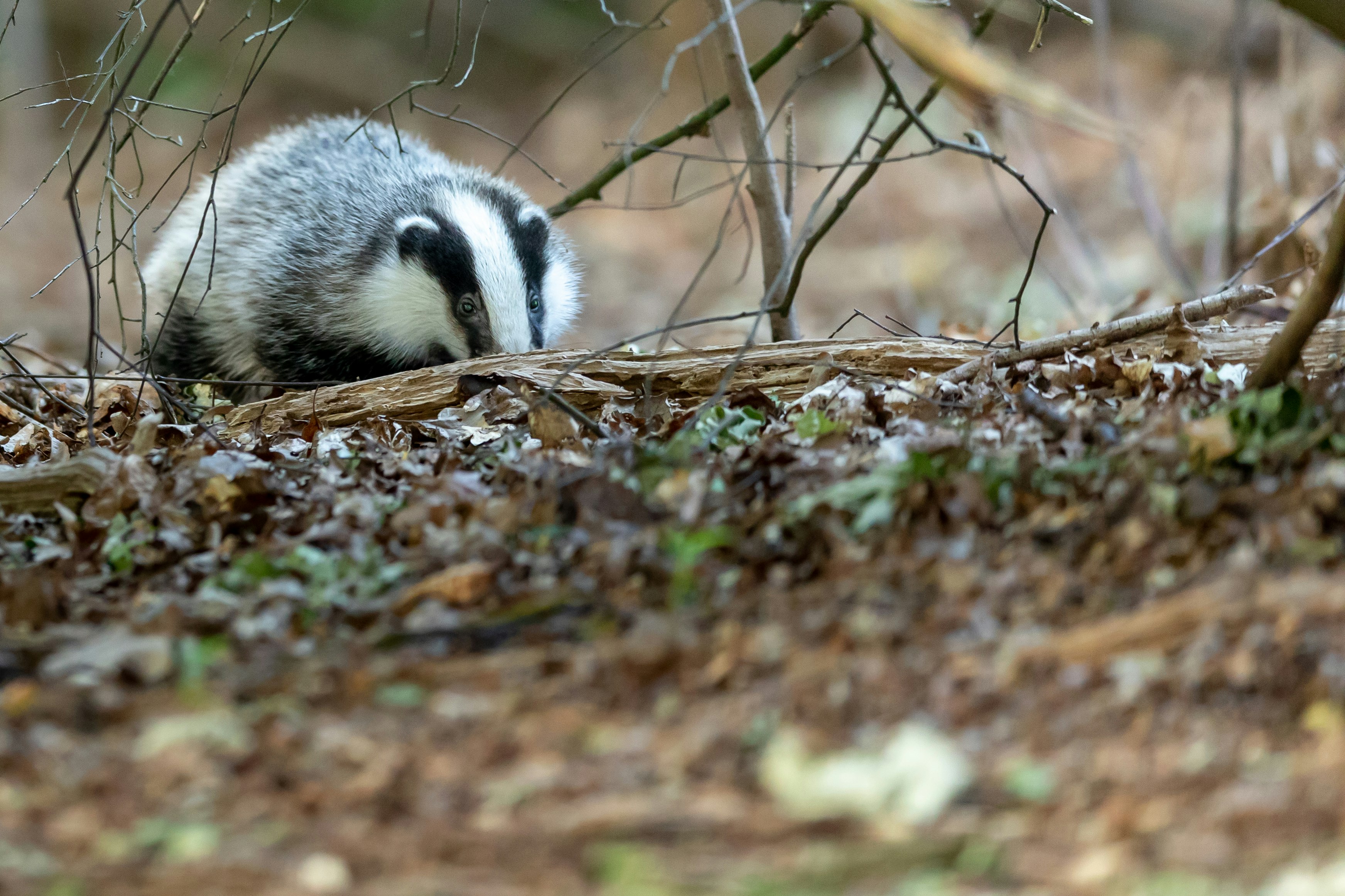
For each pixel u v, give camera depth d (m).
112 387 14.56
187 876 5.80
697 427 11.52
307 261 16.09
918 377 12.49
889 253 30.28
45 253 33.75
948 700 6.86
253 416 13.09
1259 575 7.41
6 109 40.00
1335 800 5.74
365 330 16.14
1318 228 17.39
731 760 6.54
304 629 8.34
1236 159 17.34
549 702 7.18
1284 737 6.29
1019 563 8.05
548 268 16.61
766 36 37.19
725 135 37.91
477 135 44.62
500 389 12.80
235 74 44.72
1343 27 9.02
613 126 41.41
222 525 10.16
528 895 5.62
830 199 33.69
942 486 8.79
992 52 18.72
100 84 12.67
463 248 15.60
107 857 6.00
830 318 26.33
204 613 8.52
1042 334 17.67
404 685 7.48
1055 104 7.55
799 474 9.70
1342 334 11.79
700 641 7.58
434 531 9.60
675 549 8.56
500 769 6.60
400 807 6.31
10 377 13.75
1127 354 12.41
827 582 8.20
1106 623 7.16
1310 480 8.28
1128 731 6.48
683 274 31.78
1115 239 28.30
